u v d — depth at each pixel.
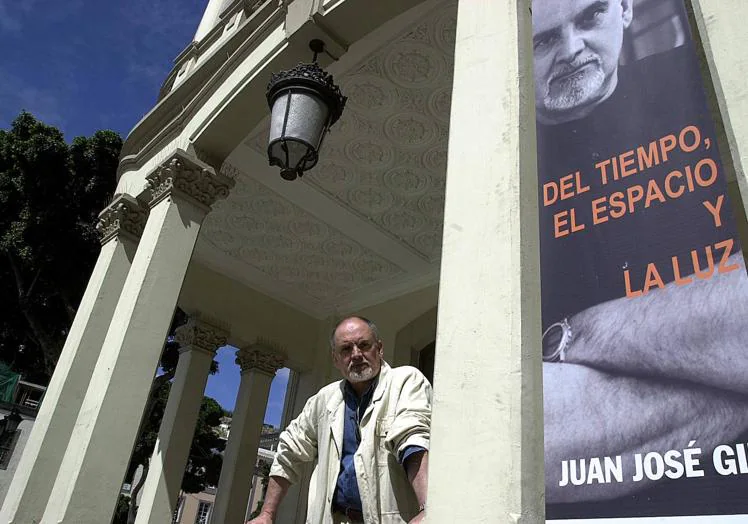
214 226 9.04
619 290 1.92
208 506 49.56
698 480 1.55
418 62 5.91
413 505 2.39
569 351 1.94
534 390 2.10
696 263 1.80
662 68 2.18
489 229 2.48
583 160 2.24
